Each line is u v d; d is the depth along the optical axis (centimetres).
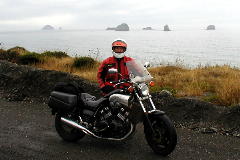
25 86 988
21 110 827
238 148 569
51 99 629
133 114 530
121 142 603
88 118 582
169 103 776
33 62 1576
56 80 984
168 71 1452
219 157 530
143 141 607
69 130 621
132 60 573
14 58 1631
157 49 17725
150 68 1520
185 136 634
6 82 1027
